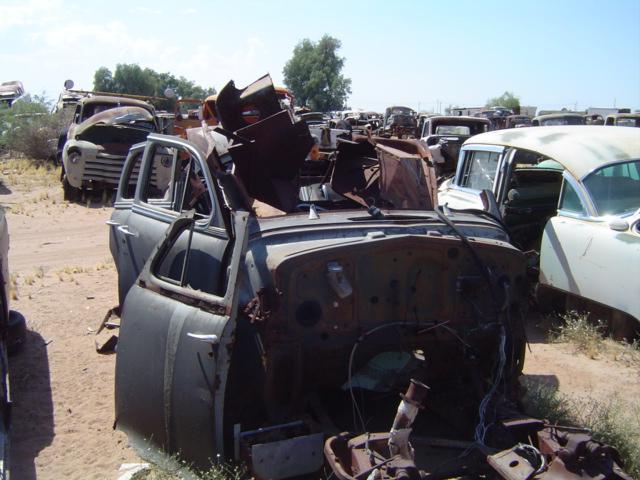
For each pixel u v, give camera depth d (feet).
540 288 22.24
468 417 13.38
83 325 21.99
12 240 36.81
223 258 12.87
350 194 17.08
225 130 14.69
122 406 13.19
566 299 21.52
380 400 14.73
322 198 17.63
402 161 16.52
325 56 240.12
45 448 14.30
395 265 12.89
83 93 81.00
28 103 77.71
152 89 262.06
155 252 13.89
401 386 13.58
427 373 13.96
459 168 27.09
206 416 11.43
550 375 18.13
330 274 12.18
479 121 53.16
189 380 11.68
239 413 12.60
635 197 20.47
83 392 17.01
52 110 82.53
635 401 16.37
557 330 21.53
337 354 12.67
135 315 13.28
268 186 15.44
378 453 10.92
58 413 15.88
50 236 37.99
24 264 31.14
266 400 12.23
